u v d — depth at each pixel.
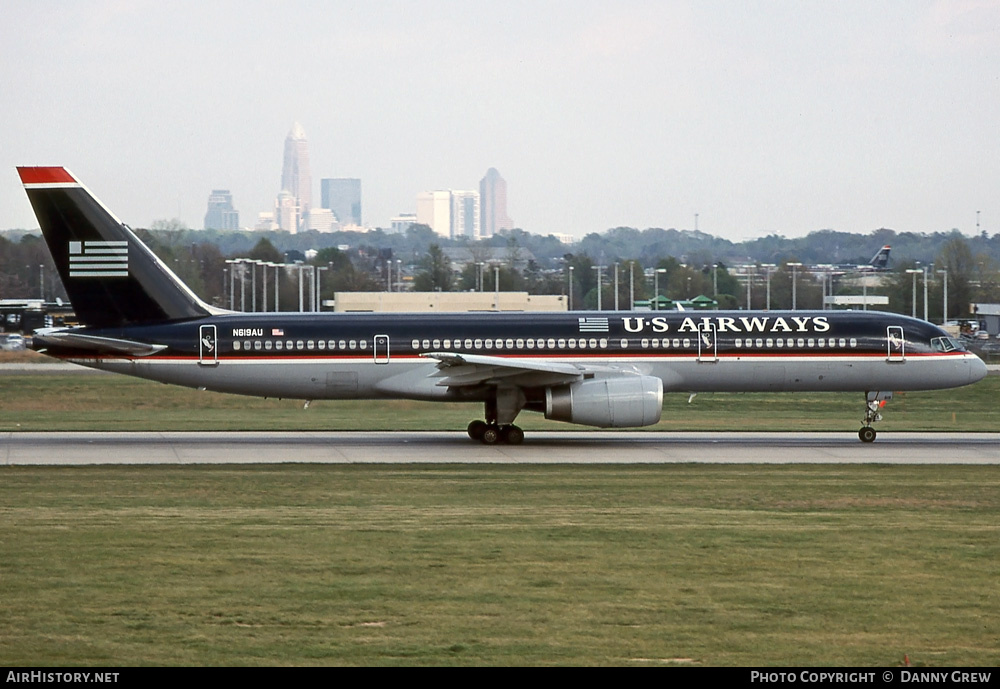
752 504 110.81
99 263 168.38
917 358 172.75
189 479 127.38
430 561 84.00
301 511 105.69
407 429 189.75
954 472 135.00
